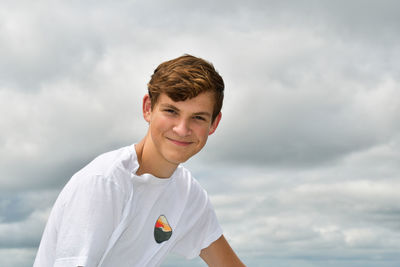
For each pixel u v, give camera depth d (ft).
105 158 6.21
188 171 7.62
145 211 6.52
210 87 5.87
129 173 6.19
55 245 5.87
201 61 6.03
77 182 5.81
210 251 8.09
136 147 6.62
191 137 6.00
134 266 6.57
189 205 7.35
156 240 6.78
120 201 5.94
